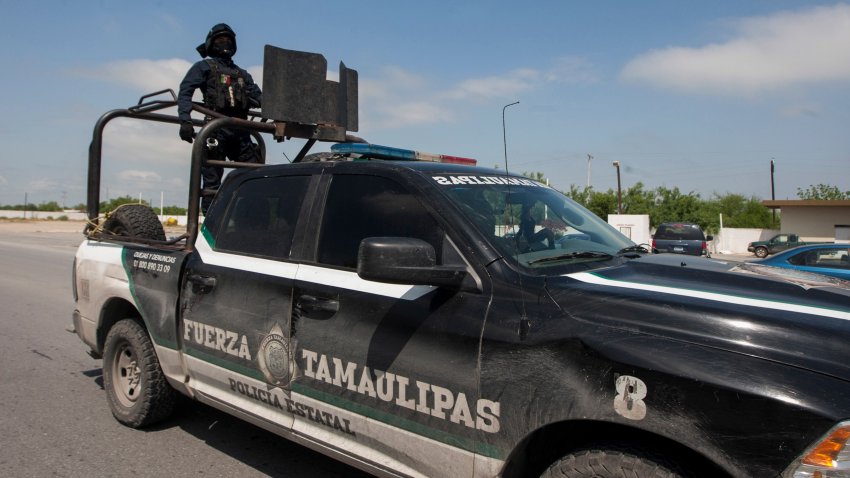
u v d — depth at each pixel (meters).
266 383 3.35
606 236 3.48
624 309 2.32
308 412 3.15
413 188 2.99
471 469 2.53
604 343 2.23
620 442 2.26
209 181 5.60
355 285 2.98
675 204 43.94
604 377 2.20
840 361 1.98
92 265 4.80
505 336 2.45
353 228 3.13
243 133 5.75
